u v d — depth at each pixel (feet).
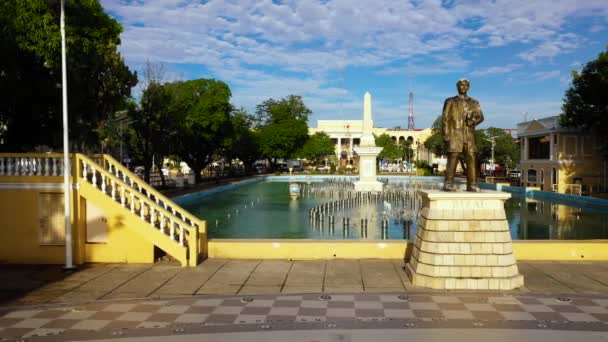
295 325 33.45
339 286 43.34
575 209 131.75
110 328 32.89
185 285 43.88
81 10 81.46
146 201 52.49
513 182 221.25
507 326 33.19
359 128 481.05
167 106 150.51
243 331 32.35
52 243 53.57
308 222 105.50
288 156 311.06
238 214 119.65
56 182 53.16
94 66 84.64
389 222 103.35
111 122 154.30
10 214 53.67
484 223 42.55
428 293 40.91
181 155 205.36
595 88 143.13
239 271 49.19
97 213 53.72
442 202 42.93
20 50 68.64
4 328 32.86
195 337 31.30
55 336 31.45
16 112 75.92
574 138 172.04
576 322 33.96
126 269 50.24
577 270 49.29
